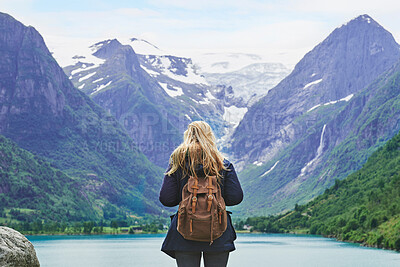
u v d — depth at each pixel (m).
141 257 120.06
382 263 92.75
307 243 189.75
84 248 161.38
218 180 7.38
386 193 196.62
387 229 158.12
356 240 182.25
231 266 93.19
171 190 7.42
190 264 7.29
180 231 7.13
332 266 88.88
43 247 167.88
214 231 7.08
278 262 102.31
